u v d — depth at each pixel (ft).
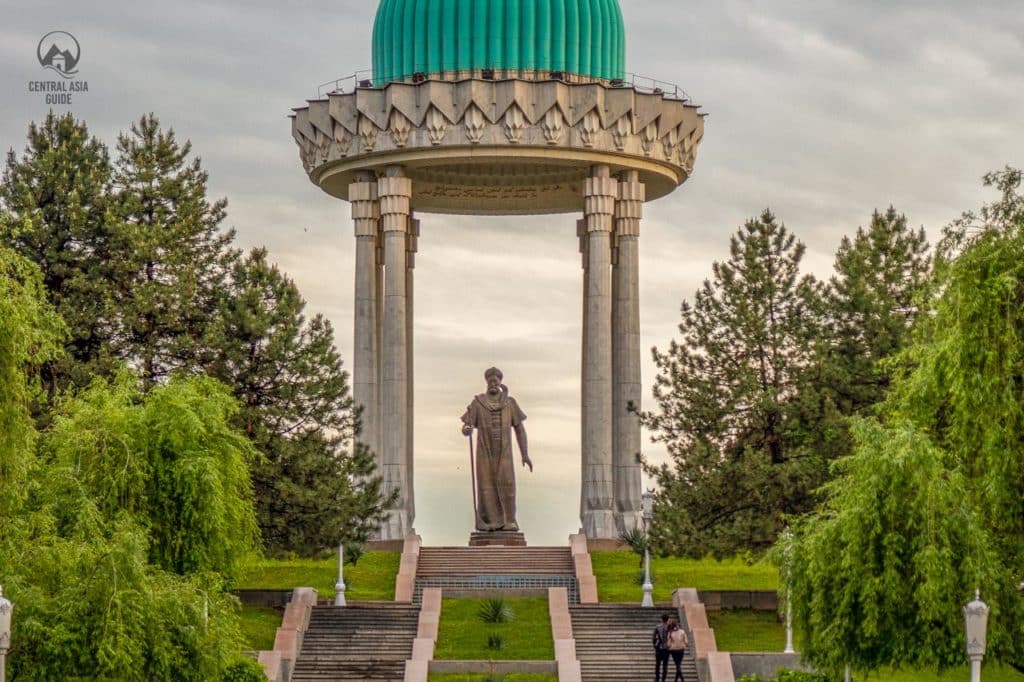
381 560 260.83
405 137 284.61
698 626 206.28
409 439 304.30
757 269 230.68
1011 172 148.77
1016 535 145.28
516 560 255.09
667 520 220.02
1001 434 142.51
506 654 205.16
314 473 224.33
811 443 220.84
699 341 231.30
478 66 288.71
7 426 139.85
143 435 162.20
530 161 286.66
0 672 130.21
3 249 146.00
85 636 141.18
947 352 145.59
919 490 142.10
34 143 232.32
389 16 294.46
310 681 197.88
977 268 145.38
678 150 295.89
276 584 242.17
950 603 140.77
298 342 228.22
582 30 291.79
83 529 149.59
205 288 230.07
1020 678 190.49
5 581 141.38
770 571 249.34
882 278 231.71
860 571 143.95
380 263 298.56
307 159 299.99
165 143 237.25
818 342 224.12
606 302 285.64
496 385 280.51
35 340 146.00
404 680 194.80
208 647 149.07
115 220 225.56
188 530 161.48
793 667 193.98
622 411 288.92
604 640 209.36
